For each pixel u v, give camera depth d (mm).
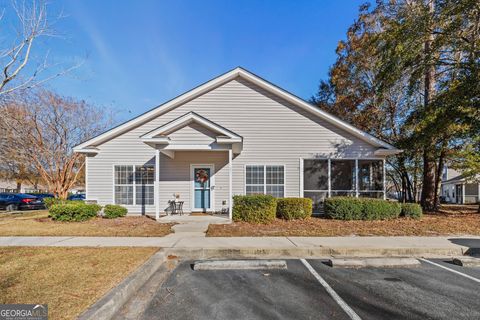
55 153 21297
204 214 12234
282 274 5180
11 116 16547
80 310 3281
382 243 7207
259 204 10180
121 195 12742
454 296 4207
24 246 6742
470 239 7750
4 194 20984
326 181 12906
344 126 12680
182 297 4113
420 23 12117
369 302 3982
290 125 12898
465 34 11961
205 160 12844
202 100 12938
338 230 8867
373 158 12773
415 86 14109
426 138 12852
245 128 12883
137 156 12852
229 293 4277
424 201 15422
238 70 12758
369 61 18391
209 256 6512
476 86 11516
